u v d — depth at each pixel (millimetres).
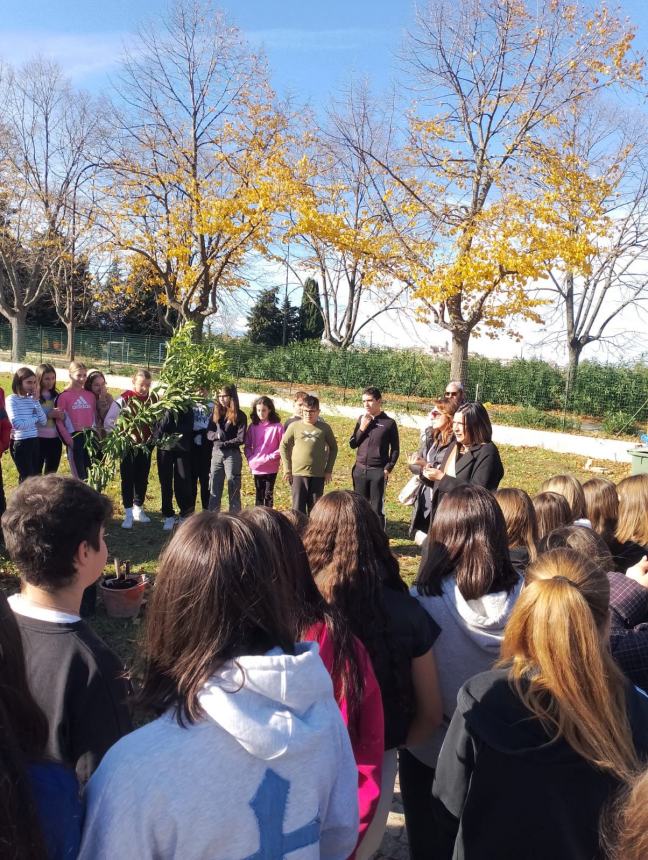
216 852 1192
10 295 42625
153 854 1168
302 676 1290
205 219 23938
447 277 19312
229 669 1259
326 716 1365
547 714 1537
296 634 1829
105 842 1149
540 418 20844
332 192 25484
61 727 1767
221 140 25484
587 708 1501
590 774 1509
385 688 2184
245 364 29125
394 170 23328
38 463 8000
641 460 9359
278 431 8141
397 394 26109
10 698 1185
